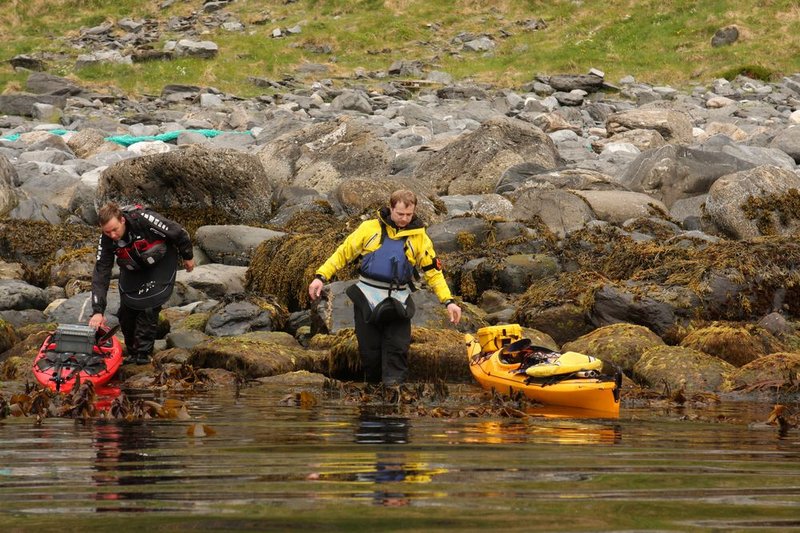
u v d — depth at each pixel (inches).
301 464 457.7
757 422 725.9
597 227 1758.1
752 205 1893.5
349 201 2098.9
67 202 2298.2
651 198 2020.2
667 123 3240.7
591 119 3878.0
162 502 350.9
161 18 5423.2
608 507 340.2
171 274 1187.3
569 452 516.1
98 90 4195.4
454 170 2506.2
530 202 1945.1
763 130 3284.9
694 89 4335.6
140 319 1200.2
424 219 2036.2
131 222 1139.9
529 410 795.4
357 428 639.1
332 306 1347.2
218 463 461.1
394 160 2726.4
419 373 1123.9
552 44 5049.2
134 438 570.9
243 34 5142.7
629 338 1186.6
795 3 5118.1
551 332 1355.8
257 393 955.3
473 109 3799.2
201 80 4409.5
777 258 1401.3
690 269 1409.9
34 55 4753.9
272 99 4101.9
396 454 498.9
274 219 2143.2
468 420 708.0
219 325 1406.3
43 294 1625.2
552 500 354.3
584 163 2659.9
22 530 302.2
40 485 393.1
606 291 1343.5
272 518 318.3
